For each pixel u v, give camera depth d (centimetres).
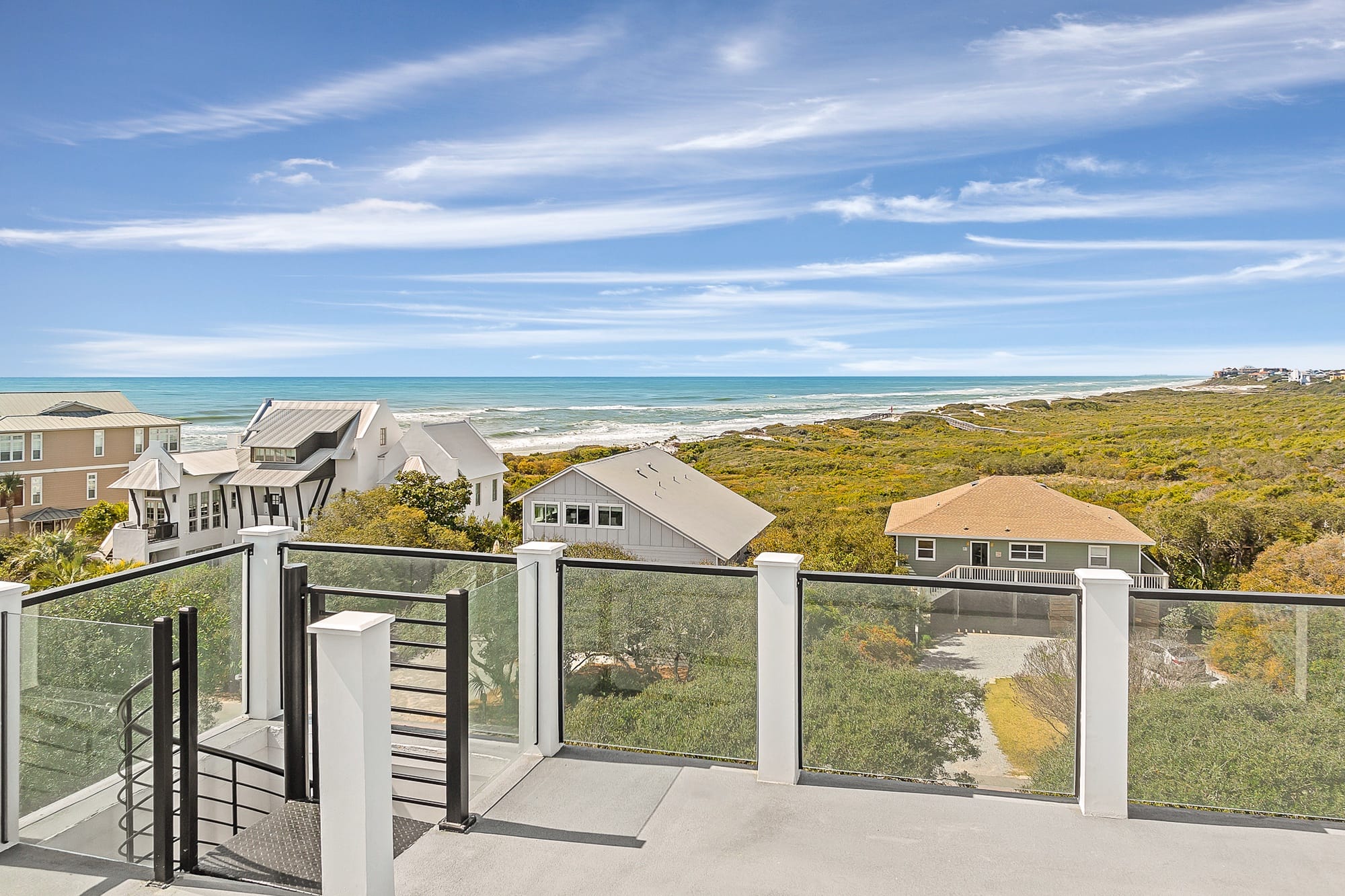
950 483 4122
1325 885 260
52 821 289
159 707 266
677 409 6756
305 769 335
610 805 320
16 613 290
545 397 7894
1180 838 291
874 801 322
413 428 3312
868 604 338
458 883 262
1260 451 3516
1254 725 308
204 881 270
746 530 2959
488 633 348
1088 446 4109
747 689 362
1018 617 324
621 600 375
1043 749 325
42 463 3819
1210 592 308
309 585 336
